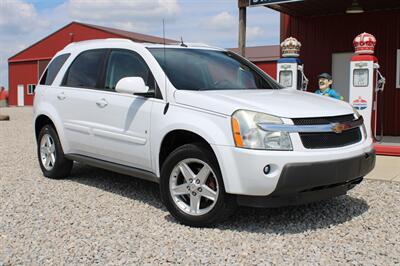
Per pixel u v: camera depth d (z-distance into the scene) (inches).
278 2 406.9
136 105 213.3
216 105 182.5
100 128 233.1
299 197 174.1
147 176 212.7
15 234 181.3
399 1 461.7
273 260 153.3
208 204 187.8
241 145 171.2
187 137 199.9
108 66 240.2
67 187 256.8
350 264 149.6
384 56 500.1
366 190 245.6
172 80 205.0
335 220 194.7
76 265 151.7
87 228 187.2
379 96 506.0
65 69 269.9
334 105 199.3
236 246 165.9
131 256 158.1
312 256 156.3
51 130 273.6
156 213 206.8
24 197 235.3
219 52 247.1
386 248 162.9
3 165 325.4
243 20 428.1
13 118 837.2
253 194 171.3
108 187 256.1
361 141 196.2
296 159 167.8
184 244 168.2
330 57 529.7
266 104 180.9
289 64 407.8
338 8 499.2
